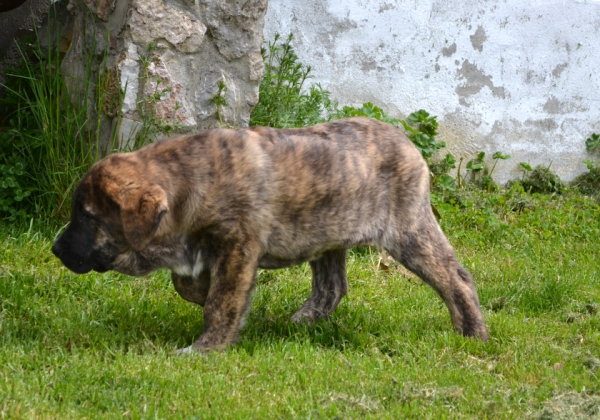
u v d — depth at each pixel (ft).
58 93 18.88
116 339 13.74
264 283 18.45
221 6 19.38
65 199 18.71
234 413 10.92
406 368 13.44
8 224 18.93
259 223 13.39
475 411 11.84
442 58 27.32
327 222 14.06
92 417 10.59
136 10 18.31
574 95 29.19
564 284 19.17
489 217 24.88
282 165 13.56
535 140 29.04
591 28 28.86
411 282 19.61
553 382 13.16
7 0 20.39
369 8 26.11
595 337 15.84
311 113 23.26
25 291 15.55
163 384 11.77
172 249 13.26
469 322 15.16
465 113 27.99
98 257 12.95
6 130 20.57
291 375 12.67
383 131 14.92
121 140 18.78
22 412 10.32
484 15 27.53
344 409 11.51
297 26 25.46
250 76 20.22
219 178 13.11
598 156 29.71
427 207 15.07
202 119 19.76
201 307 16.20
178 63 19.10
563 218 26.04
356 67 26.35
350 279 19.07
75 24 20.45
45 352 12.66
